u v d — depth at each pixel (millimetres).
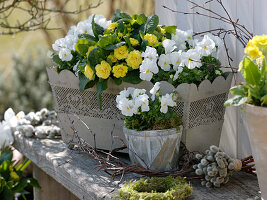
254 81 971
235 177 1351
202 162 1197
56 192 2051
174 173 1289
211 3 1673
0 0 2510
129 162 1504
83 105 1550
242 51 1539
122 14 1527
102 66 1334
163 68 1346
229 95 1595
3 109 4000
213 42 1355
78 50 1419
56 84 1597
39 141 1848
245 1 1518
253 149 1012
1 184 1864
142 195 1087
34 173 2084
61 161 1539
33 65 4211
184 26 1861
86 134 1583
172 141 1255
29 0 2566
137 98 1229
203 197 1170
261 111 940
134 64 1324
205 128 1411
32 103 4000
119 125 1495
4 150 1998
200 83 1316
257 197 1171
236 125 1612
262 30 1452
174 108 1333
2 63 5152
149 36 1369
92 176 1360
